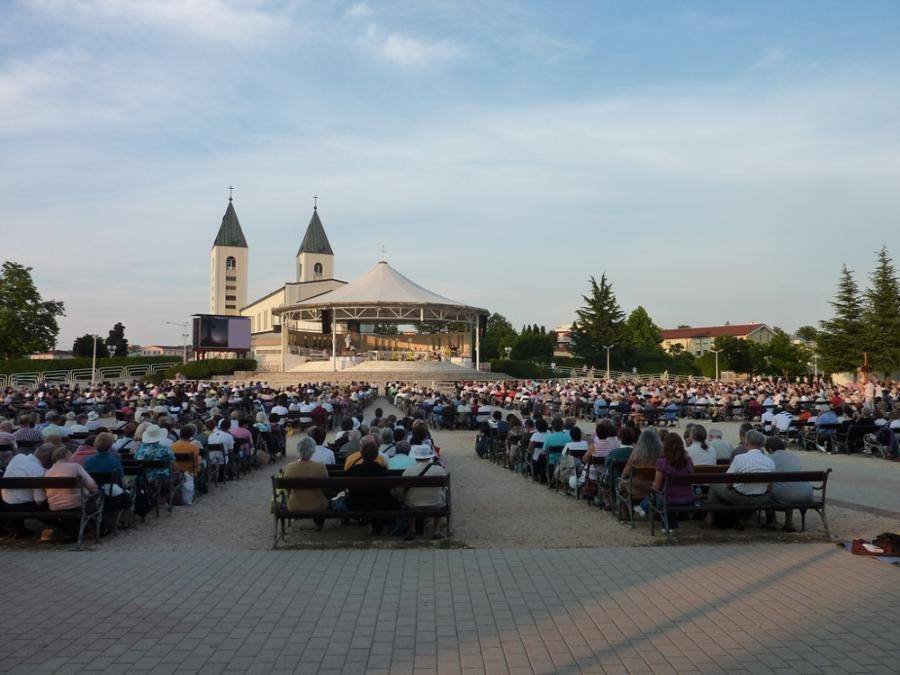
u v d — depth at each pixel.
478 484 12.45
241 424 14.59
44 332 63.03
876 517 9.26
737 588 6.08
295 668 4.48
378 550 7.45
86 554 7.33
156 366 62.78
